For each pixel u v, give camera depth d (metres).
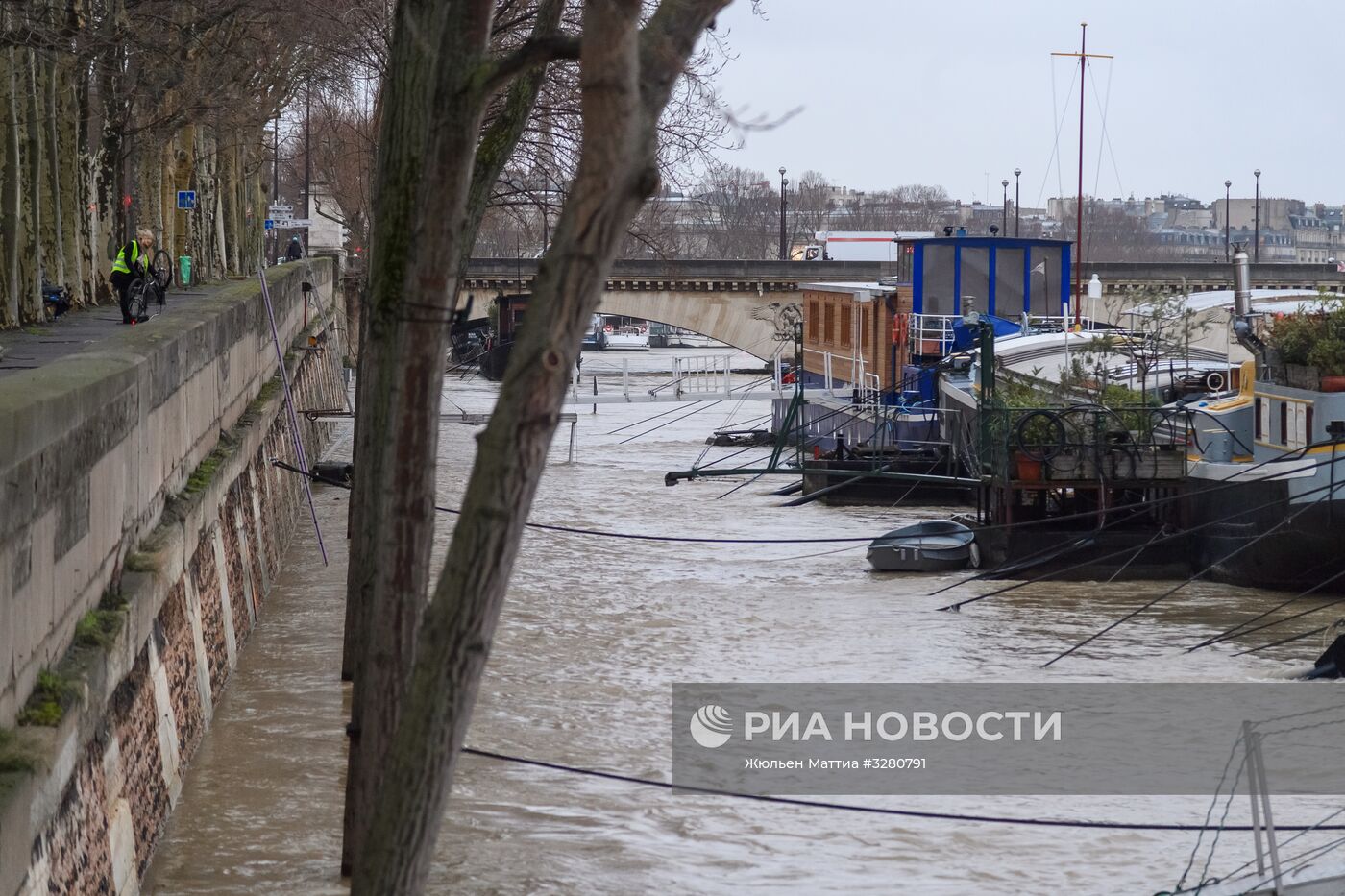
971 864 19.19
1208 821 20.77
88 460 15.48
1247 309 46.38
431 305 13.09
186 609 22.14
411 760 9.57
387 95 16.11
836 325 72.88
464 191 12.62
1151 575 41.09
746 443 78.50
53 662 13.79
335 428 81.88
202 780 21.14
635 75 9.02
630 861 19.05
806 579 41.12
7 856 10.18
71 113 46.00
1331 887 15.53
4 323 38.09
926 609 36.97
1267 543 38.62
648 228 61.72
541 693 27.59
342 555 42.44
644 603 37.06
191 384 24.97
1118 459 40.69
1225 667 30.67
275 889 17.22
